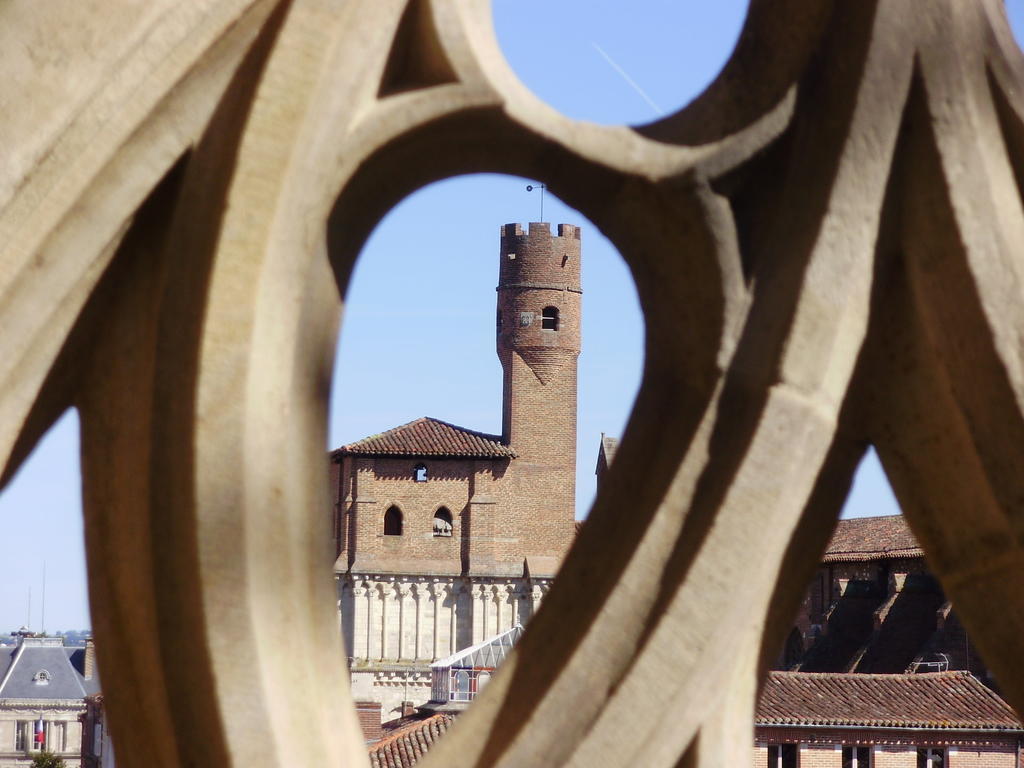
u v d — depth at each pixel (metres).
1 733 119.75
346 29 3.46
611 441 106.06
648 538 3.70
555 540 108.25
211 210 3.39
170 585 3.35
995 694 50.78
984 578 4.12
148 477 3.36
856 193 3.92
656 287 4.05
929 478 4.13
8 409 3.32
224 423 3.34
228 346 3.35
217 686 3.30
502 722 3.65
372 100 3.59
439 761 3.58
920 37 3.95
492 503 107.94
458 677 67.75
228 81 3.46
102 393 3.51
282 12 3.44
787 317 3.85
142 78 3.32
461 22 3.69
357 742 3.51
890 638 78.75
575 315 111.12
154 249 3.47
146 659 3.41
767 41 4.07
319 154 3.45
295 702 3.37
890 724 48.25
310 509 3.54
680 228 3.95
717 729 3.63
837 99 3.96
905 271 4.04
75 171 3.27
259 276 3.37
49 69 3.26
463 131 3.75
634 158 3.87
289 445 3.45
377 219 3.87
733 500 3.69
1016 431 3.95
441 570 106.94
